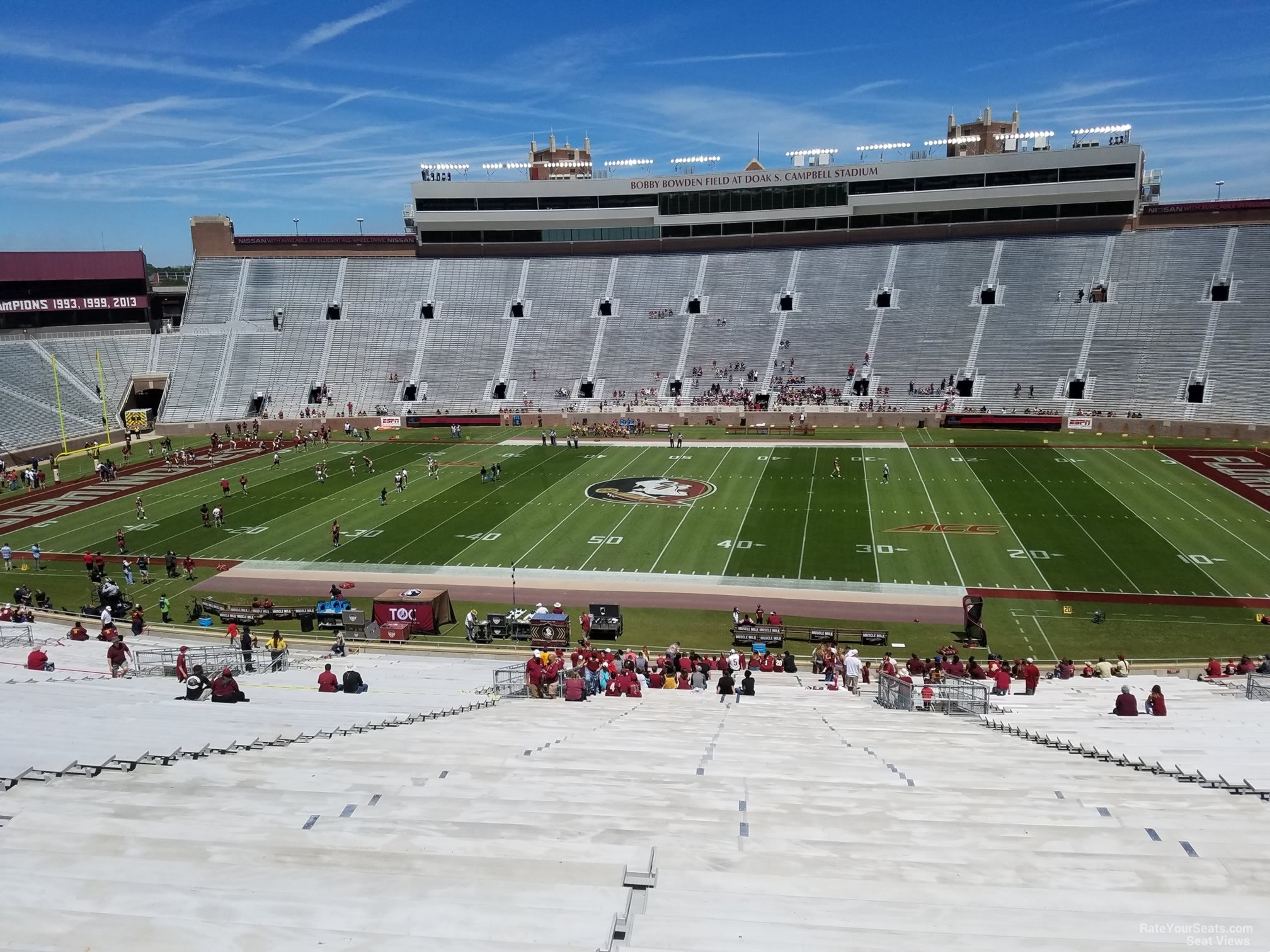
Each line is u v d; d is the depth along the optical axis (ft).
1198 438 226.58
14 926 18.58
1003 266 278.46
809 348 275.39
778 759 44.37
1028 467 198.29
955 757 47.01
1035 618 116.26
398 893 20.83
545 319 297.12
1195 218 272.31
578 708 70.18
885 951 18.16
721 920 19.80
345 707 63.98
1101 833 29.37
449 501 180.55
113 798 31.37
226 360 286.87
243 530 162.91
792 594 127.03
